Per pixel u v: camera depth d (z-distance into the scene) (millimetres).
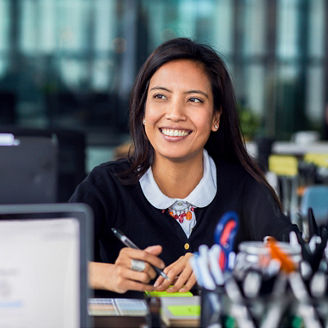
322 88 10961
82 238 1001
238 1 10734
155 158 1827
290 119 10953
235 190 1875
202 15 10688
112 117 10547
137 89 1807
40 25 10352
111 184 1807
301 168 5723
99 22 10461
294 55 10922
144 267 1429
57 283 992
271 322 1045
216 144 1930
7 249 981
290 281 1065
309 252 1254
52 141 1208
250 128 7090
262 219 1856
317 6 10867
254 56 10875
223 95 1809
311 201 3484
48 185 1201
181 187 1807
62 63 10469
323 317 1068
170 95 1726
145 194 1786
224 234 1543
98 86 10547
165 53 1745
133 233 1771
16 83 10406
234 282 1060
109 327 1271
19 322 979
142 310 1385
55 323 989
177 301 1353
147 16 10555
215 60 1771
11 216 982
